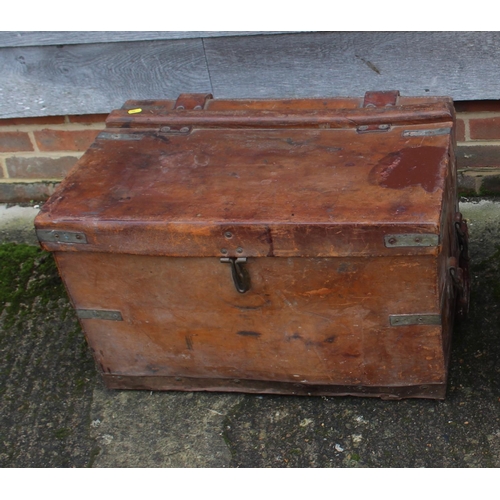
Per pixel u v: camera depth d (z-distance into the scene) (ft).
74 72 8.20
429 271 5.23
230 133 6.49
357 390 6.12
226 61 7.90
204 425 6.22
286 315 5.72
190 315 5.90
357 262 5.30
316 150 6.07
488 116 7.93
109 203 5.65
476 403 6.07
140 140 6.50
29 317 7.52
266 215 5.29
